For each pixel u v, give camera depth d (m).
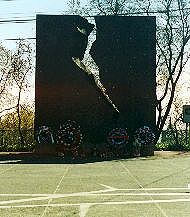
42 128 28.20
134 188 12.48
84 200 10.24
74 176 15.80
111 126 28.59
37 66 28.97
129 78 29.16
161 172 17.41
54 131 28.44
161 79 41.50
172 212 8.61
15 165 21.08
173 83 38.12
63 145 27.81
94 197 10.73
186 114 35.31
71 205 9.50
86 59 34.78
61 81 28.83
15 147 34.16
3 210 8.83
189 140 39.09
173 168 19.23
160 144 37.06
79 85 28.80
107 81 29.17
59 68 28.91
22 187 12.65
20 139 36.34
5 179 14.76
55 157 26.86
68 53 29.02
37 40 29.14
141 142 28.33
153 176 15.85
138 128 28.73
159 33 38.69
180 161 23.56
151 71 29.16
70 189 12.23
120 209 8.97
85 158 26.27
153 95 29.02
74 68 28.84
